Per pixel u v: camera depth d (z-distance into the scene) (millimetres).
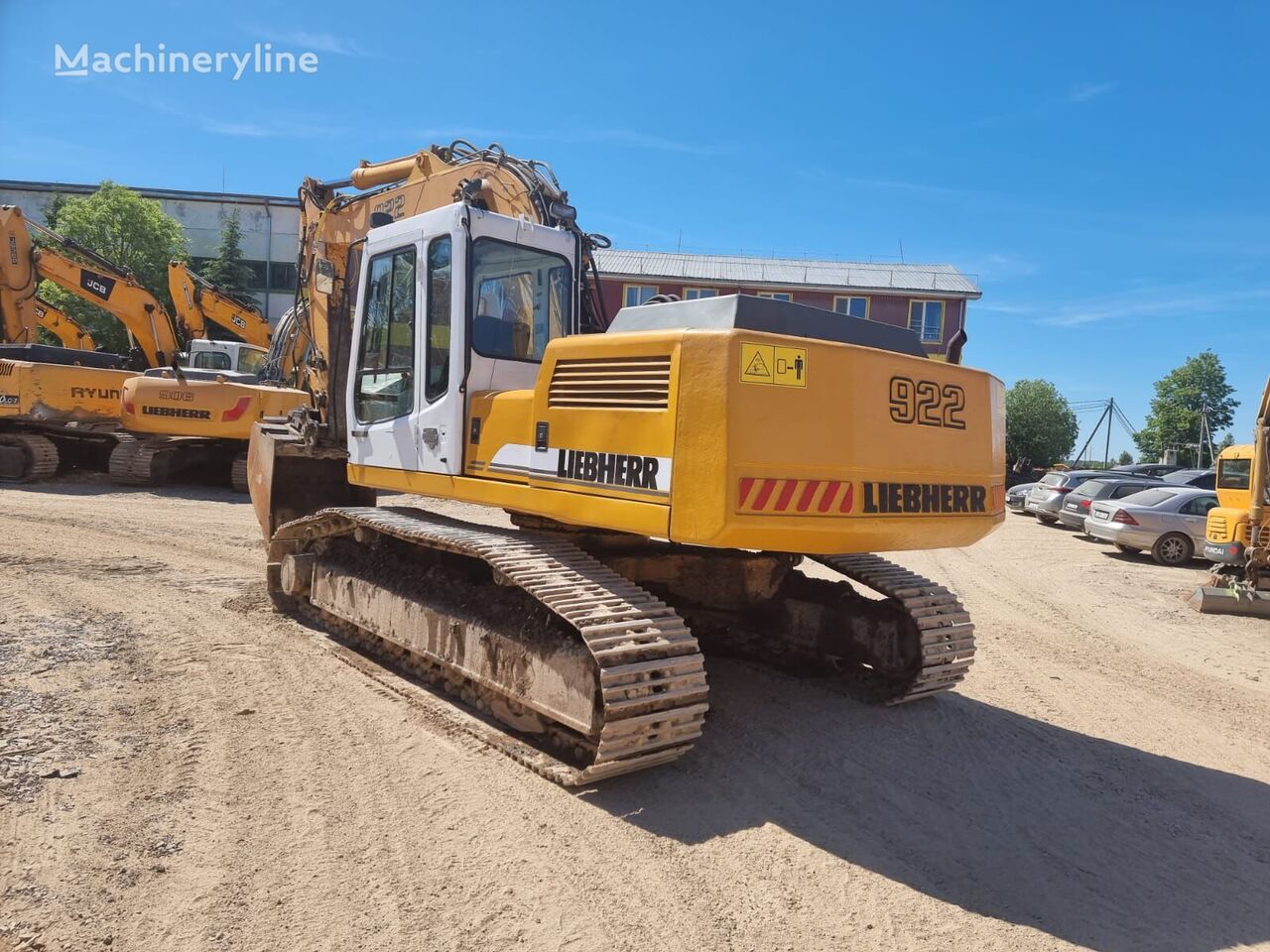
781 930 2992
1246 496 11719
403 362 5461
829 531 3754
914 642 5172
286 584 6695
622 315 4406
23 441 14852
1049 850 3686
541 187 6062
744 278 34781
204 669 5465
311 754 4258
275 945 2760
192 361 18422
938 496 4188
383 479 5648
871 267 37125
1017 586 11273
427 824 3605
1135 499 14844
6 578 7688
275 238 41812
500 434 4668
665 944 2877
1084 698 6078
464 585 5070
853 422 3832
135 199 33250
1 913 2842
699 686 3889
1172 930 3115
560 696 4027
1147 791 4391
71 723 4488
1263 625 9414
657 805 3877
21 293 16453
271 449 7254
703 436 3562
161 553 9273
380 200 7410
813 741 4684
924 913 3135
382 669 5559
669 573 5410
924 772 4402
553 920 2971
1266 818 4168
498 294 5133
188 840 3391
